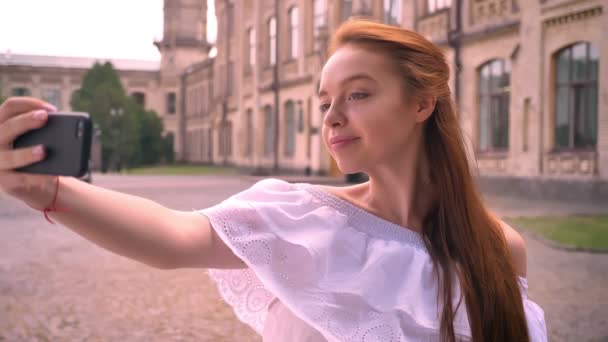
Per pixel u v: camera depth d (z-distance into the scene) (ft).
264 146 115.14
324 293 2.97
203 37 218.18
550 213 36.96
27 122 1.98
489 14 57.72
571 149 48.96
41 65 219.41
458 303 3.29
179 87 209.67
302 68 94.58
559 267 20.71
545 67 51.19
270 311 3.33
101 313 15.20
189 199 55.11
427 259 3.33
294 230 3.05
